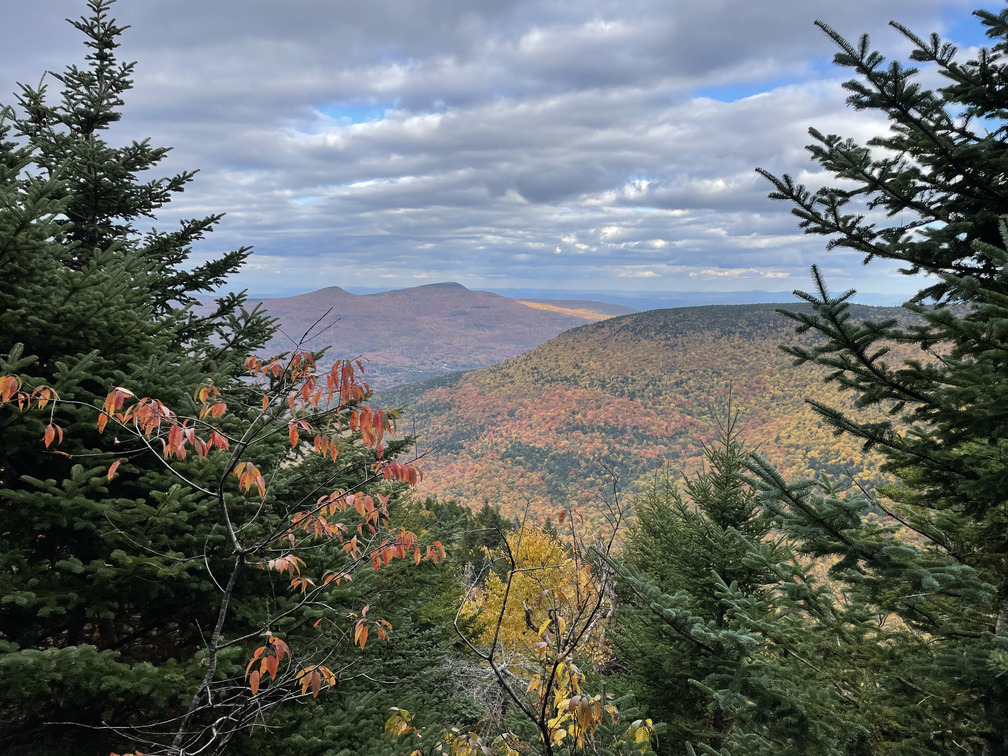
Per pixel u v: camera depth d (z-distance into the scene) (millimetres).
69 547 4516
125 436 4488
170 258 7012
